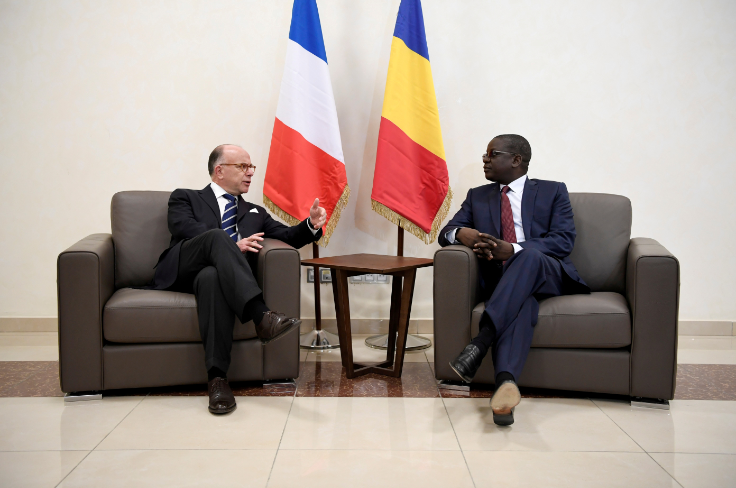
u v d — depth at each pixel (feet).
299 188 8.87
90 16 9.70
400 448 5.16
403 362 8.23
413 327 10.07
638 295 6.25
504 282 6.30
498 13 9.74
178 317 6.52
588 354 6.42
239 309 6.30
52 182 9.85
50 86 9.75
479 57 9.79
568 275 6.97
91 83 9.77
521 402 6.50
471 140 9.87
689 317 9.95
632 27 9.67
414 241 10.01
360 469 4.73
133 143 9.84
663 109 9.71
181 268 6.96
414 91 9.01
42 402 6.47
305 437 5.42
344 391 6.87
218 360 6.32
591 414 6.11
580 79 9.76
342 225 9.98
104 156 9.85
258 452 5.07
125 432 5.53
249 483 4.47
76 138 9.82
